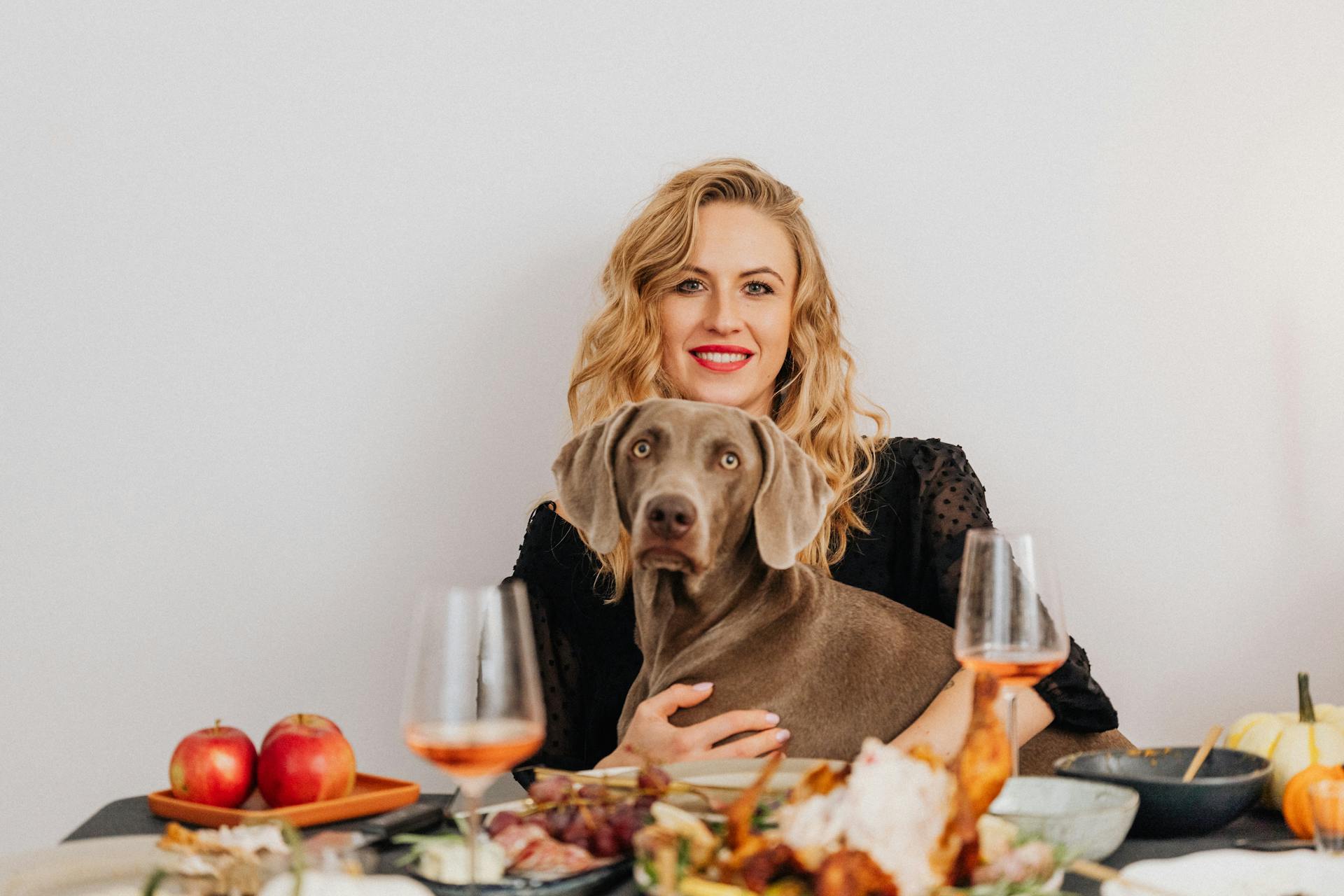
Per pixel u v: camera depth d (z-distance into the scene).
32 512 2.61
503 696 1.01
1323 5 2.57
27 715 2.60
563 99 2.64
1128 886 1.02
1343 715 1.48
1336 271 2.56
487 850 1.15
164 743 2.60
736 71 2.64
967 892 0.97
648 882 1.01
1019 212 2.61
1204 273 2.58
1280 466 2.58
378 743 2.62
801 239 2.30
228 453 2.62
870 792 0.95
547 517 2.32
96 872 1.12
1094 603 2.61
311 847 1.10
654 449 1.79
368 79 2.63
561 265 2.64
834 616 1.83
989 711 1.04
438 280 2.63
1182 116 2.58
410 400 2.63
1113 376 2.60
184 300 2.62
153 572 2.61
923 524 2.25
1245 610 2.58
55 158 2.62
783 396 2.38
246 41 2.63
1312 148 2.57
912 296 2.63
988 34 2.61
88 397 2.62
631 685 2.17
